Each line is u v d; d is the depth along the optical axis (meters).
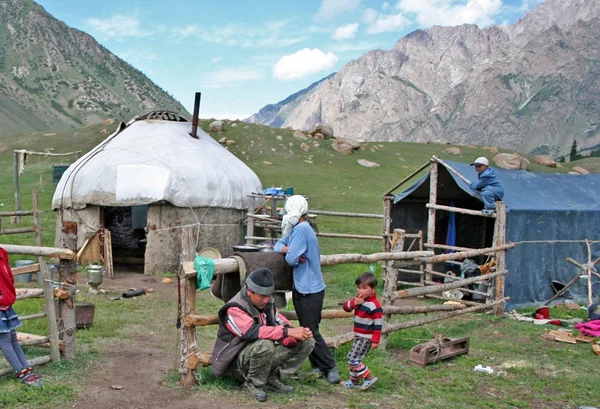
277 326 4.54
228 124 51.56
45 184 33.91
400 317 8.96
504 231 9.59
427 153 54.09
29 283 10.15
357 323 5.04
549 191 11.57
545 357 6.73
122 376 5.05
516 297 10.00
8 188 32.28
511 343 7.38
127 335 6.83
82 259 12.96
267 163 42.69
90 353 5.76
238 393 4.61
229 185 14.41
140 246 16.84
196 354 4.78
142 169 13.26
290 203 5.09
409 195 12.49
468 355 6.65
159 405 4.32
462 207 13.18
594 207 11.30
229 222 14.46
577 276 10.13
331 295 10.45
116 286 11.05
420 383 5.45
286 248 5.07
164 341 6.64
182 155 14.13
